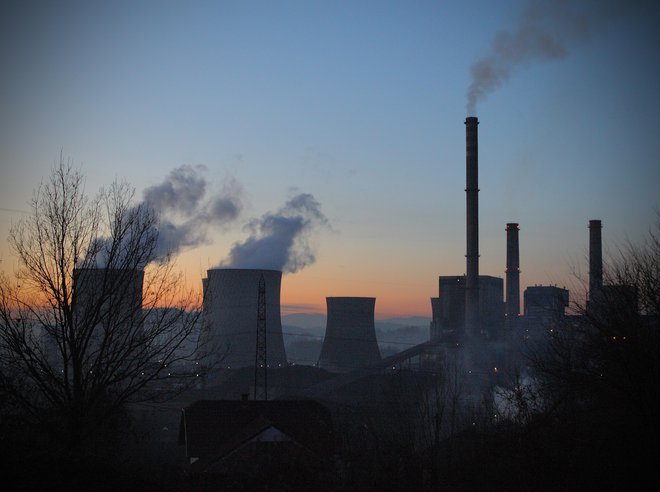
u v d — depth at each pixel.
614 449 15.77
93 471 13.77
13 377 16.22
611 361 16.72
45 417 16.44
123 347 17.02
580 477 15.52
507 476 16.56
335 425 29.86
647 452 14.90
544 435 17.09
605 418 17.06
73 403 16.27
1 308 16.47
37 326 16.73
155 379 17.77
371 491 17.02
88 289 17.45
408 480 17.36
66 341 16.52
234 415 29.50
